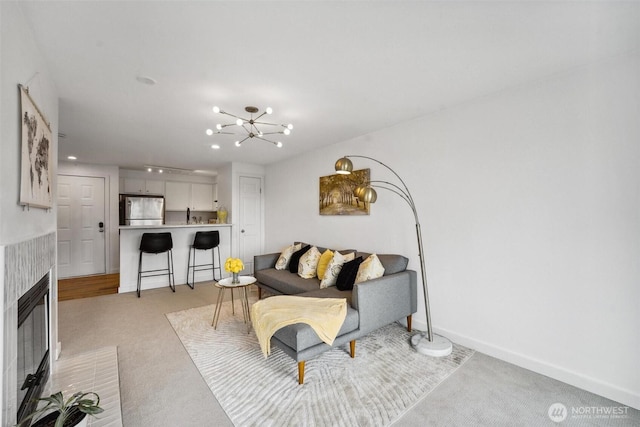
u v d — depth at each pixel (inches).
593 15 57.6
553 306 82.5
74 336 109.9
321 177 167.0
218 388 77.3
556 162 81.8
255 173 223.0
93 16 57.8
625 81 71.1
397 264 115.5
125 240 173.8
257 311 95.0
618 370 72.1
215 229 207.2
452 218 105.7
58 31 62.4
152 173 257.4
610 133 73.2
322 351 82.8
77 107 105.0
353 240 147.3
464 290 102.4
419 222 116.6
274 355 95.3
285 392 75.5
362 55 72.9
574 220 78.8
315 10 56.6
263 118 118.0
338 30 63.0
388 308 103.4
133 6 55.1
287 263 160.9
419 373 84.4
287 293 134.5
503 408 69.7
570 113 79.4
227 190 219.8
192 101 100.3
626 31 62.6
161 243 172.1
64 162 211.2
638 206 69.5
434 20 59.7
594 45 68.2
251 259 220.8
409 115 114.9
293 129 132.7
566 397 73.8
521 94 88.7
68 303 151.9
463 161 102.6
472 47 69.2
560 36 64.9
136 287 177.2
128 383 79.4
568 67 78.4
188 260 196.5
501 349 92.8
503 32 63.6
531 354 86.7
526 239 87.7
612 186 72.9
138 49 69.7
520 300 89.0
